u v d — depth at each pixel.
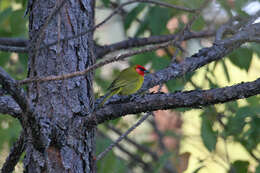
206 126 10.24
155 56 11.80
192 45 13.11
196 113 12.55
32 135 5.95
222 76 13.05
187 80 11.02
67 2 7.24
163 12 10.84
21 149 6.82
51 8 7.23
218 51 8.45
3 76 5.25
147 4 11.41
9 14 10.81
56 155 6.61
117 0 13.80
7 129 9.93
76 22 7.29
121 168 11.41
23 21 10.85
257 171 9.98
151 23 10.90
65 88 6.90
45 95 6.85
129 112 6.74
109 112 6.73
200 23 11.40
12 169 7.12
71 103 6.89
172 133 12.92
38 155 6.65
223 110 10.77
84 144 6.88
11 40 10.92
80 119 6.82
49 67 6.95
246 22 9.70
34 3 7.39
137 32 11.80
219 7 9.84
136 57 11.96
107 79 14.01
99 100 7.91
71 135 6.73
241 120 10.46
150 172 15.70
